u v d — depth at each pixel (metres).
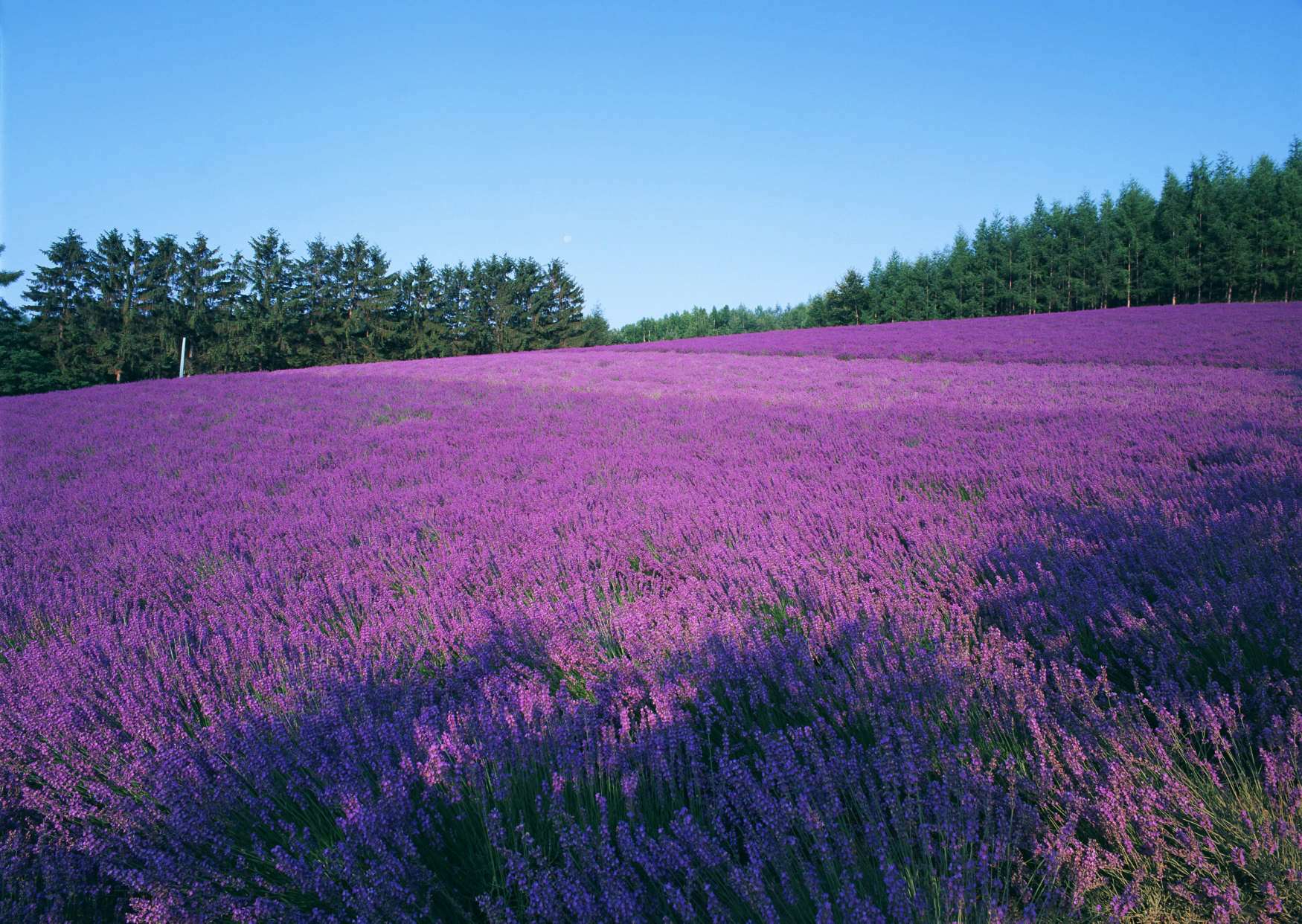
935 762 2.25
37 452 12.23
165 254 65.69
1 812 2.47
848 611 3.55
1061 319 38.88
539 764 2.39
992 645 3.00
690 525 5.50
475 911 1.96
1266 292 61.44
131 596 5.04
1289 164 67.00
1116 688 2.82
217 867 2.16
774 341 37.94
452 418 14.34
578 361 30.88
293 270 69.81
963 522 5.12
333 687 3.00
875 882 1.82
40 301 61.22
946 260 82.94
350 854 1.89
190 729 3.04
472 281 80.75
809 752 2.29
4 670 3.71
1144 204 69.25
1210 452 7.34
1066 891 1.81
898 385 17.97
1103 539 4.31
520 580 4.71
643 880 1.94
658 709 2.63
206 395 19.86
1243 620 2.92
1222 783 2.15
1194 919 1.75
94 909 2.08
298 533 6.37
